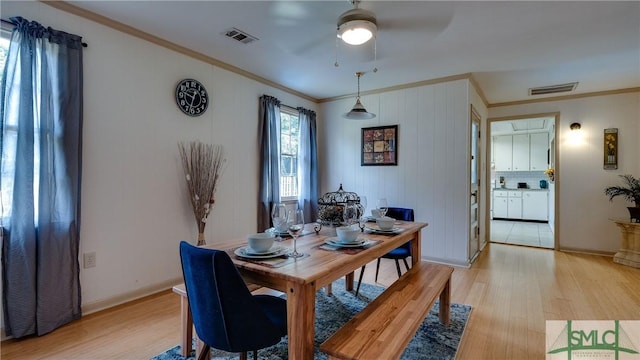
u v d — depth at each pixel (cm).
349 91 470
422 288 205
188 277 144
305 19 252
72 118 233
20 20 211
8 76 208
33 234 216
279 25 264
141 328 231
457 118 397
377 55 326
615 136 449
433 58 335
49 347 205
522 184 863
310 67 369
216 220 353
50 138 223
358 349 133
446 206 406
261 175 402
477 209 463
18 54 211
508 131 834
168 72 304
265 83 416
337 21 254
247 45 307
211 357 199
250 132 395
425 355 201
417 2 225
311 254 174
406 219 331
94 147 251
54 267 225
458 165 397
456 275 362
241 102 381
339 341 139
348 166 486
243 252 174
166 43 301
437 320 250
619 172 448
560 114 484
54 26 230
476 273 369
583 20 254
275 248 180
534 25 262
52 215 224
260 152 404
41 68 219
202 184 328
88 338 216
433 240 414
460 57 332
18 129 210
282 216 217
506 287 323
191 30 278
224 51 324
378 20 249
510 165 865
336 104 498
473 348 209
